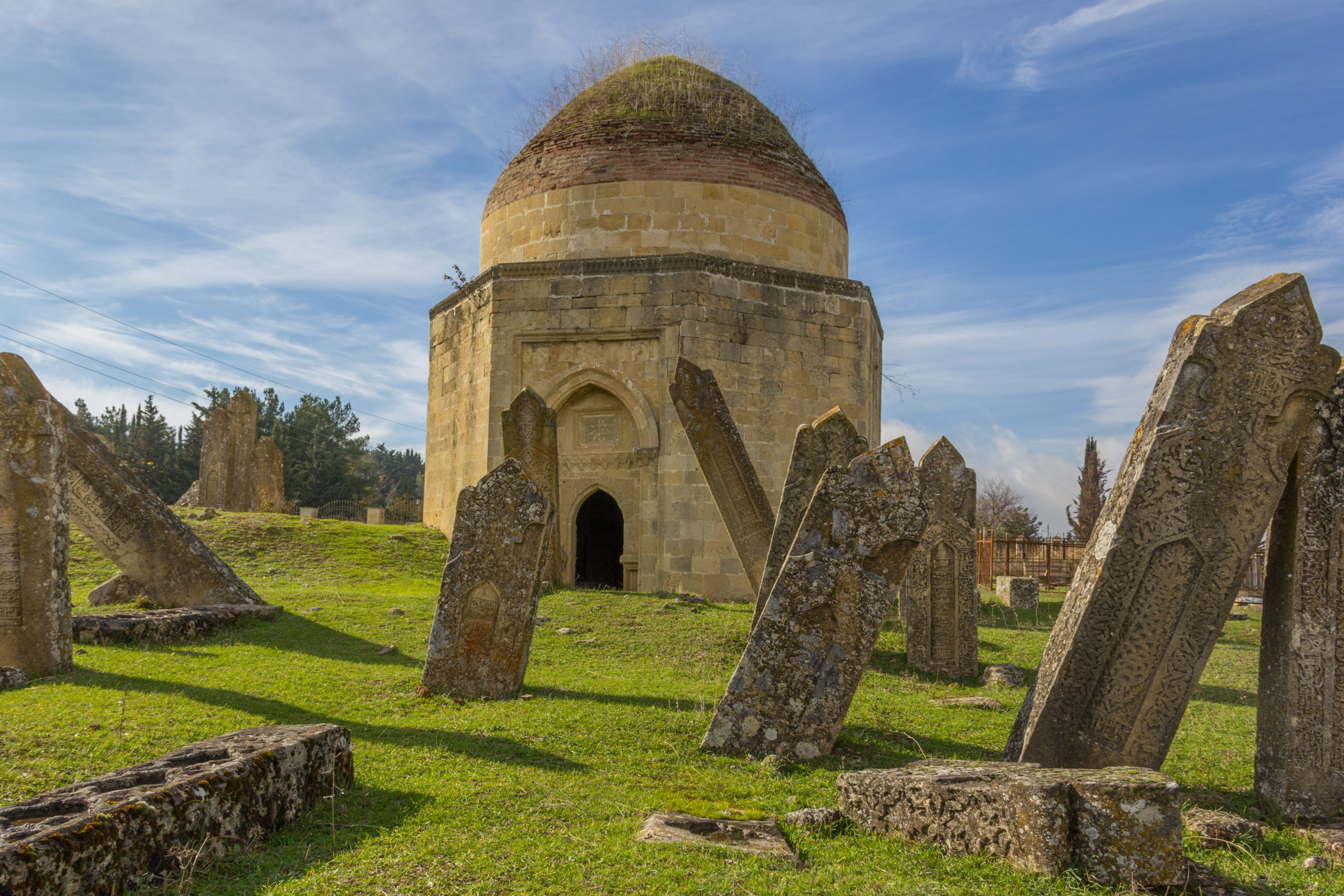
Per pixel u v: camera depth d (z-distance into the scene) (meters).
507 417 14.24
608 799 5.61
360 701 8.17
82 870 3.64
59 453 8.72
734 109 20.03
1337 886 4.44
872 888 4.24
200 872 4.19
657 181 18.19
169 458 51.97
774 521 11.85
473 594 8.70
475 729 7.21
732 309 17.47
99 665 8.91
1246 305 5.65
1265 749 5.81
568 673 9.97
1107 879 4.19
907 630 11.49
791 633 6.80
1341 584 5.57
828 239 19.86
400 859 4.52
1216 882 4.31
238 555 16.94
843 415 10.39
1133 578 5.68
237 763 4.68
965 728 7.94
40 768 5.71
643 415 17.31
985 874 4.37
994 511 55.06
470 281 19.12
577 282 17.73
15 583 8.41
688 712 7.89
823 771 6.38
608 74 22.06
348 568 16.86
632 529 17.73
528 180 19.22
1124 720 5.70
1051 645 5.98
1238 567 5.64
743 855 4.64
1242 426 5.62
